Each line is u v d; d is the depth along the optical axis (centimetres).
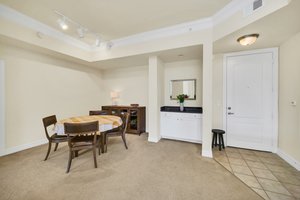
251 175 191
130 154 261
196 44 257
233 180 181
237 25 199
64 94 363
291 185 169
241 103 285
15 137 270
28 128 289
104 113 373
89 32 297
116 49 341
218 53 297
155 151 275
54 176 188
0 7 212
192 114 321
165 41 284
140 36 306
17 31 235
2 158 240
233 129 294
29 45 263
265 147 270
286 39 228
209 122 252
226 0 196
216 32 236
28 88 289
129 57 340
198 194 156
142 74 427
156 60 324
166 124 349
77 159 238
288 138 227
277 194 154
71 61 378
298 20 172
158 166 217
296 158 208
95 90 459
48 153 235
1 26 217
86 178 184
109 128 233
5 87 257
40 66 310
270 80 262
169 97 388
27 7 215
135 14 232
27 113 288
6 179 180
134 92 440
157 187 167
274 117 261
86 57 368
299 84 203
